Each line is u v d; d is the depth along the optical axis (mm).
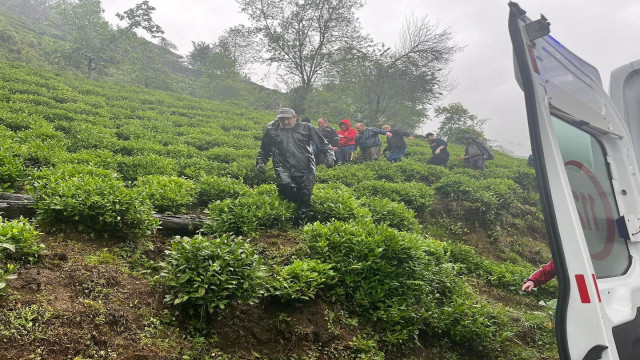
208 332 4141
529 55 3105
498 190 12211
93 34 38438
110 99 23672
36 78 22000
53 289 3932
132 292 4297
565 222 2945
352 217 7660
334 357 4426
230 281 4230
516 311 6719
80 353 3350
